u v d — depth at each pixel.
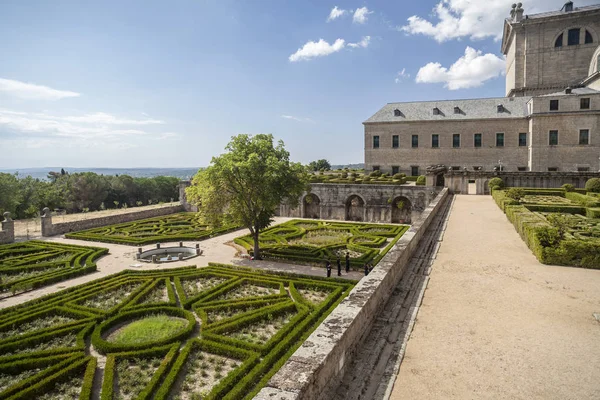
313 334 9.33
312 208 62.97
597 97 60.81
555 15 71.44
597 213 33.53
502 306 14.27
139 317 21.64
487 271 18.92
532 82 74.88
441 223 32.75
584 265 19.52
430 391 8.93
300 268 30.94
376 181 62.16
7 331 19.95
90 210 94.19
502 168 71.00
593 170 61.56
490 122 71.38
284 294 23.80
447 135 74.81
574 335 11.77
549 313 13.54
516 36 76.50
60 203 80.00
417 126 77.00
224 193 33.12
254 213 33.50
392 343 11.41
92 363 15.91
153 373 15.78
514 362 10.19
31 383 14.67
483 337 11.70
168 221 54.16
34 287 26.69
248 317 20.19
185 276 28.02
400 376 9.61
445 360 10.36
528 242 23.67
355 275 28.80
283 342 17.17
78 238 43.59
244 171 31.00
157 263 33.06
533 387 9.01
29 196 69.69
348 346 9.85
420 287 16.62
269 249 36.09
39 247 37.66
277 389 6.73
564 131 63.03
